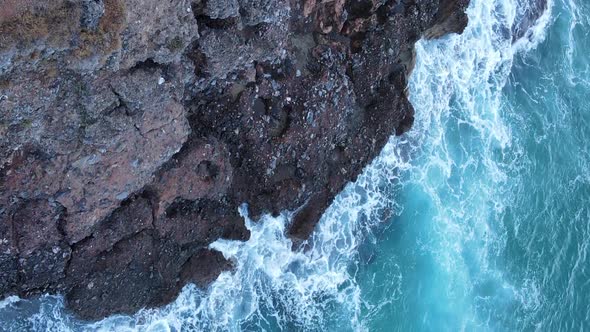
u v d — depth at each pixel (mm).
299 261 28484
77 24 17500
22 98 17922
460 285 31703
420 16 28562
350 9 26469
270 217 27422
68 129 19312
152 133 21328
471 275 32062
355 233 29891
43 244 21016
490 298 32031
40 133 18922
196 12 21125
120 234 22625
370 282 29984
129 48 19234
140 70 20062
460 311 31297
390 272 30469
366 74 27688
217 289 26703
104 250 22625
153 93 20562
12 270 21141
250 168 25828
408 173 31375
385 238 30797
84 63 18250
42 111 18531
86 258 22250
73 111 19078
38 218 20406
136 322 25203
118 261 23031
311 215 28094
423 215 31719
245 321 27312
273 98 25234
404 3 27828
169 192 23328
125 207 22406
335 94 26625
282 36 24062
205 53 21969
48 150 19406
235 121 24516
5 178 19172
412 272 30891
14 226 20234
